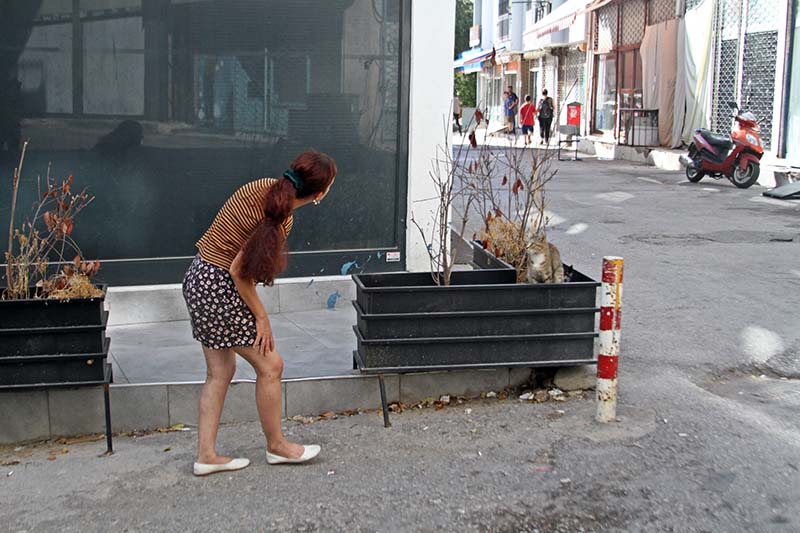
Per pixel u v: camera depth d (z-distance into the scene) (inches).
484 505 169.3
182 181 285.1
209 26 281.6
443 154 305.4
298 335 266.8
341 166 298.8
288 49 289.3
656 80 917.8
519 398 224.4
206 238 179.5
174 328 277.9
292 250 298.5
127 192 280.7
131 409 212.4
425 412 218.1
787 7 701.3
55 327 198.7
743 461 185.5
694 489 173.5
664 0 923.4
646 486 175.2
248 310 178.7
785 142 718.5
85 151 275.7
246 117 288.5
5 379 200.1
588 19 1155.9
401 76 299.6
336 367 232.7
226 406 214.8
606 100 1125.1
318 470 187.3
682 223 491.5
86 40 272.1
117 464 193.8
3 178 269.6
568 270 245.9
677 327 283.3
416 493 175.2
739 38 775.1
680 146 888.9
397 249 306.8
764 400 225.5
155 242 285.0
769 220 498.6
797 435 199.5
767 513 163.8
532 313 217.8
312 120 294.4
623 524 160.9
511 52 1529.3
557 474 181.5
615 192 644.1
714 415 211.0
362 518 165.6
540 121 1111.6
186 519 167.3
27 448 205.3
